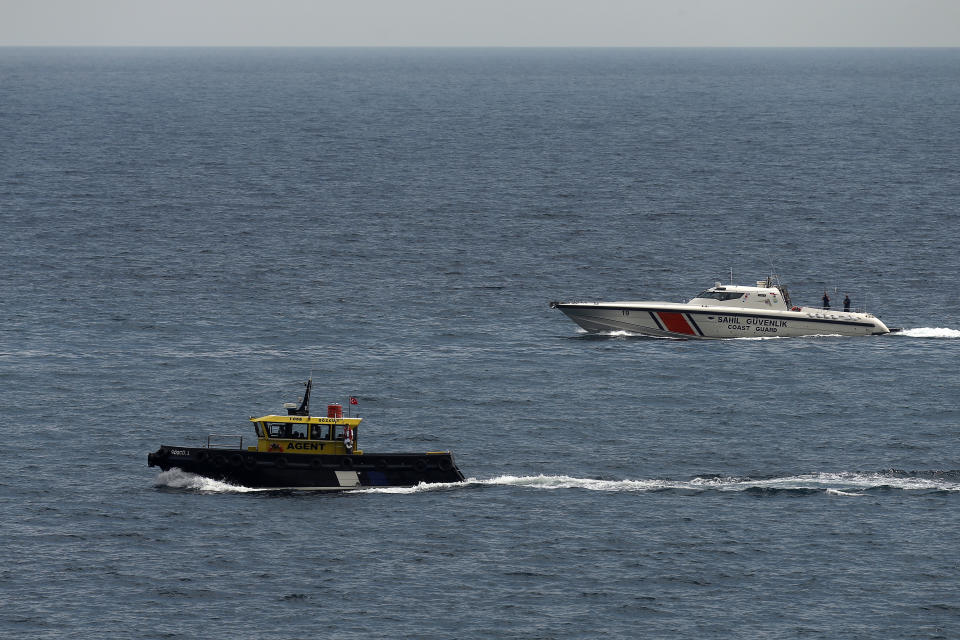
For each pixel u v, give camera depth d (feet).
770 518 464.65
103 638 378.32
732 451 541.75
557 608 398.42
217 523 457.68
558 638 380.99
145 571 420.36
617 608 398.42
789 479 503.61
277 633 382.83
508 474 513.86
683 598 404.98
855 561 428.97
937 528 454.40
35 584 410.11
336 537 446.60
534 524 458.50
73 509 469.16
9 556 428.56
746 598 404.57
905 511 470.39
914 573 420.36
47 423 568.00
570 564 427.33
